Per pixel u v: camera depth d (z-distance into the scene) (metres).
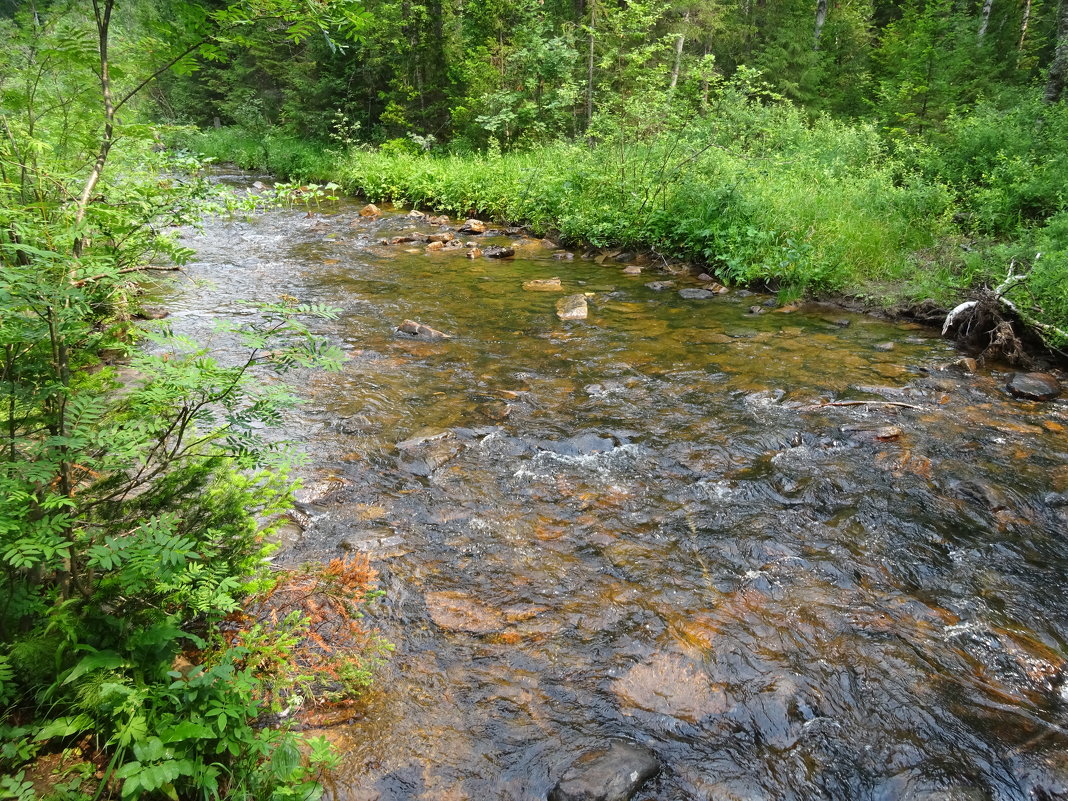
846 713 2.53
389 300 8.28
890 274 8.55
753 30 25.48
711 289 9.01
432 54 24.16
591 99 19.48
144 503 2.45
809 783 2.24
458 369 6.03
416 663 2.68
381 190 17.42
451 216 15.62
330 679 2.52
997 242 9.30
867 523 3.79
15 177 2.40
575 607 3.05
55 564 2.05
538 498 3.98
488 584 3.19
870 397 5.55
